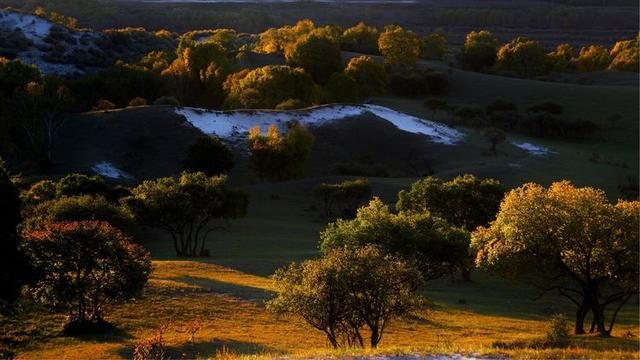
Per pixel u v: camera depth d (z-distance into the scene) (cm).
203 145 8075
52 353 2559
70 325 2844
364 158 10050
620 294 3097
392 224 3575
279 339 2823
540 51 17862
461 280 4775
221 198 5562
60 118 9962
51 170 8875
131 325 2941
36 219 4425
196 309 3216
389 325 3203
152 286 3519
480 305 3922
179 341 2697
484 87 15312
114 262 2916
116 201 6116
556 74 18088
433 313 3516
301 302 2423
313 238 6134
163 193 5291
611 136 12075
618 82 16475
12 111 9612
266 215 7219
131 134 9712
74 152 9369
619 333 3175
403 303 2495
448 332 3097
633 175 8806
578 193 3050
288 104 11469
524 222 2991
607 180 8500
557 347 2427
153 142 9600
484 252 3194
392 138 10531
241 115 10706
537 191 3095
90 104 12094
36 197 5884
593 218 2933
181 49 15662
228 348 2611
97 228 2950
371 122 10925
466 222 5228
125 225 4966
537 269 3094
